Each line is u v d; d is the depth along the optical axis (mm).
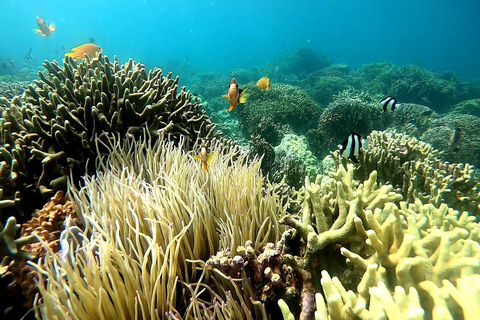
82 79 3879
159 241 1923
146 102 3572
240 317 1589
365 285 1302
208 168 2787
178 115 4238
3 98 3793
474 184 3633
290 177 5250
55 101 3227
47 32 11492
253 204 2230
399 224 1489
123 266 1537
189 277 1907
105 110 3330
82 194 2381
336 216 1804
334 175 2256
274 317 1687
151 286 1562
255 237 2199
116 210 2070
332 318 1228
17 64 32156
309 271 1592
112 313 1478
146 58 65250
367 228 1614
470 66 72688
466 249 1380
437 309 1010
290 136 7695
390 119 10531
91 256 1535
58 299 1424
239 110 10836
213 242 2162
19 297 1853
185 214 2123
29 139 2979
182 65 38156
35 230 2217
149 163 2826
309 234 1583
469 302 1076
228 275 1788
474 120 9141
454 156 8125
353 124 8945
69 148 2959
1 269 1806
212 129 4754
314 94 18156
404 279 1288
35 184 2787
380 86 18969
